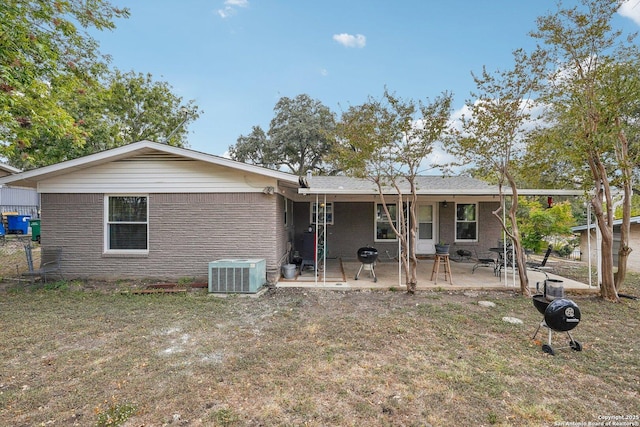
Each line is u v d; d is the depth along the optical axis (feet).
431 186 30.19
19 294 20.92
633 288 24.17
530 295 21.61
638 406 9.12
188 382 10.18
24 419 8.31
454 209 36.58
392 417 8.54
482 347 13.10
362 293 22.25
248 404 9.08
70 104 39.24
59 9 22.72
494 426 8.19
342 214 37.24
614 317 17.22
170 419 8.38
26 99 20.12
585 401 9.35
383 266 32.42
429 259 35.99
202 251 24.75
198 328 15.08
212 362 11.61
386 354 12.41
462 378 10.54
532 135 20.57
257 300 20.13
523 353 12.59
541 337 14.24
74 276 24.71
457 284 24.06
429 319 16.55
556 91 19.98
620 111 19.10
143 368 11.12
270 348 12.87
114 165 24.77
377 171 21.48
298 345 13.20
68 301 19.34
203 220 24.76
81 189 24.72
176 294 21.17
